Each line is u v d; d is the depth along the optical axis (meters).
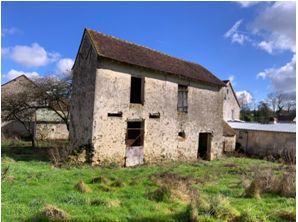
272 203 7.85
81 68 16.11
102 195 8.09
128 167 15.65
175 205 7.46
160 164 17.09
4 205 6.68
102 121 15.15
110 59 15.23
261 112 58.28
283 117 51.50
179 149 19.34
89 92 15.27
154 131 17.70
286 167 16.31
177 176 11.63
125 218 6.38
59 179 10.10
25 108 22.97
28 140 28.12
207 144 22.22
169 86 18.64
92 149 14.77
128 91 16.30
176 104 19.09
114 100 15.64
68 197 7.52
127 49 17.59
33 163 14.15
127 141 16.70
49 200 7.26
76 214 6.44
